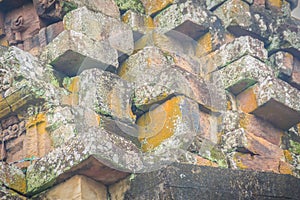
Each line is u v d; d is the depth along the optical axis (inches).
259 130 462.3
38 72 438.9
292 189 410.9
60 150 404.8
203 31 480.7
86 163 396.2
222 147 450.3
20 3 474.0
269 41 502.0
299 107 463.8
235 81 467.2
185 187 390.3
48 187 404.2
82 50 442.9
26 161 418.9
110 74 439.2
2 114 432.8
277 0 516.4
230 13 490.9
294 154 466.6
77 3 465.1
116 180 403.2
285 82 475.8
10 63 435.5
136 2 484.1
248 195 401.1
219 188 396.2
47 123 425.7
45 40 462.9
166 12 480.4
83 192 398.3
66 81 443.8
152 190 391.5
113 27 460.1
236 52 474.3
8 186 402.0
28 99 429.7
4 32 474.0
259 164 449.4
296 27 508.4
